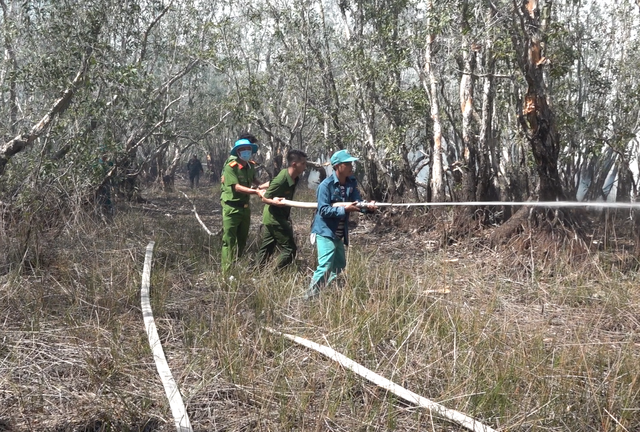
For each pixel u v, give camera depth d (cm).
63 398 407
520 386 412
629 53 1207
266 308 559
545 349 473
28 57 1081
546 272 742
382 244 1011
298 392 406
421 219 1088
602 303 614
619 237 912
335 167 602
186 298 613
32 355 464
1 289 580
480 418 374
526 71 824
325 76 1352
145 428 375
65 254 731
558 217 826
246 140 712
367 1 1214
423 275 700
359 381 420
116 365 445
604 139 1124
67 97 948
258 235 873
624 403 383
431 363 432
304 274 686
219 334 494
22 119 1005
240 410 394
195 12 1481
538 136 832
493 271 766
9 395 407
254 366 446
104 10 1052
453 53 1003
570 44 1134
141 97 1238
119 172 1180
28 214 772
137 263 711
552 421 369
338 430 371
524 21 823
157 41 1472
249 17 1431
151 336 488
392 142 1131
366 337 484
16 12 1144
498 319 550
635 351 479
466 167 1016
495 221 991
